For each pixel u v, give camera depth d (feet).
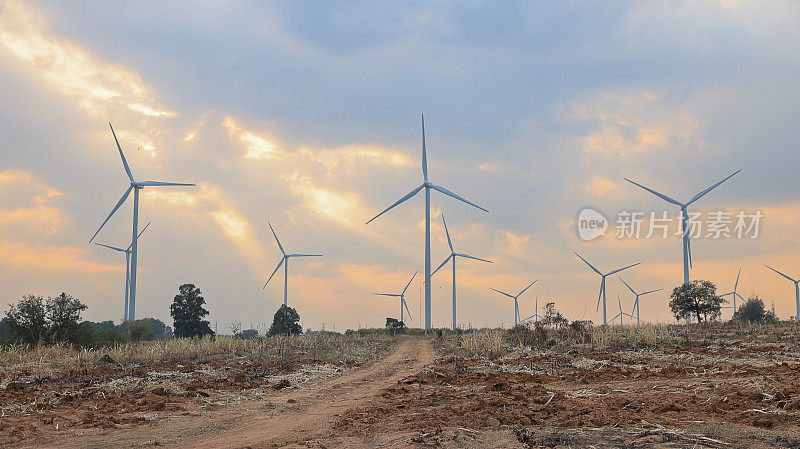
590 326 152.76
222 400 63.52
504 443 38.22
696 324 187.32
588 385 70.38
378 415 51.70
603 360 103.76
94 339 151.53
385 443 39.58
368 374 95.40
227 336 178.40
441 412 50.83
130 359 105.50
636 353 115.65
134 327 209.87
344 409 56.85
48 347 130.93
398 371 100.53
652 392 61.00
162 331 481.46
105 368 90.48
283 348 136.87
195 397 63.98
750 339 136.98
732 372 75.56
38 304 147.23
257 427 48.70
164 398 62.13
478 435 41.16
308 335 198.49
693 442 36.40
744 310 279.90
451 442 38.88
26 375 81.92
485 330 210.38
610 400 56.03
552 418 46.52
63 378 78.48
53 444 41.83
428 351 153.38
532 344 138.82
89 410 55.47
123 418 51.47
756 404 49.26
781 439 36.11
